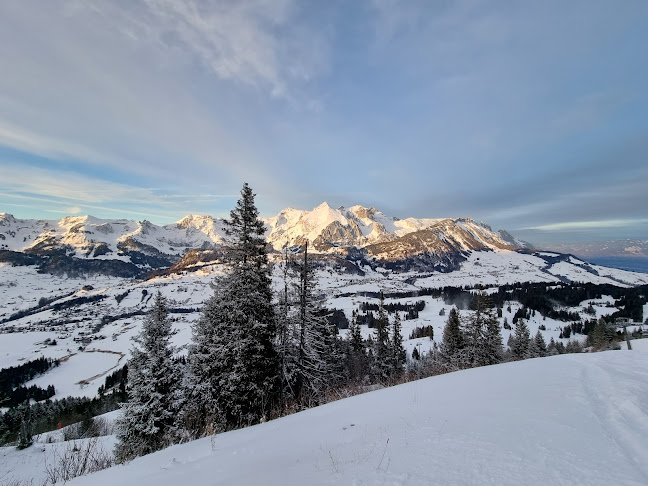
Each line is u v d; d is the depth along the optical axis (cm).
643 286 17700
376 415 712
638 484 285
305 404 2019
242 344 1767
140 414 1912
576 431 436
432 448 426
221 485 400
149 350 2083
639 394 573
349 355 4806
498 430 468
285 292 2316
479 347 4125
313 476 382
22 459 1482
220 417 1719
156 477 507
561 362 1084
